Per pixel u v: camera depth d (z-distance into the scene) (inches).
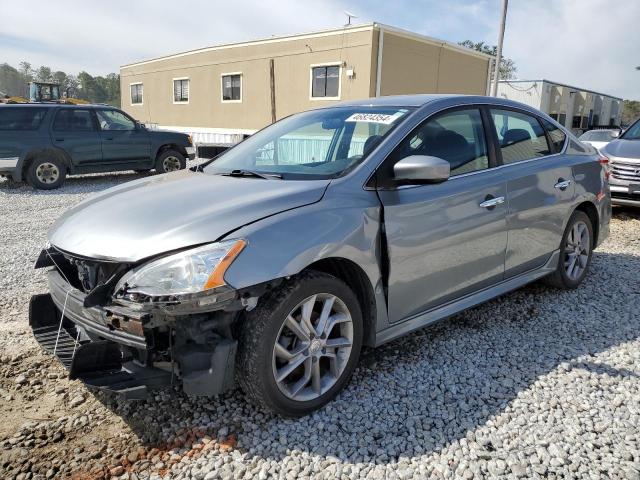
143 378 97.1
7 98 870.4
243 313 102.6
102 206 119.1
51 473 92.6
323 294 108.5
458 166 138.1
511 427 105.9
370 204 115.9
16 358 133.9
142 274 95.4
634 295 180.1
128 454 98.3
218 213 103.7
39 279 199.0
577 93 1321.4
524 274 161.2
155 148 498.6
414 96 150.5
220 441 101.9
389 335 123.0
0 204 372.5
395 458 97.4
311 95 772.6
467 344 142.7
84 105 461.4
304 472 93.5
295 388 107.4
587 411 111.3
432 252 127.1
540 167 161.5
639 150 312.3
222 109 924.0
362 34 693.3
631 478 91.3
